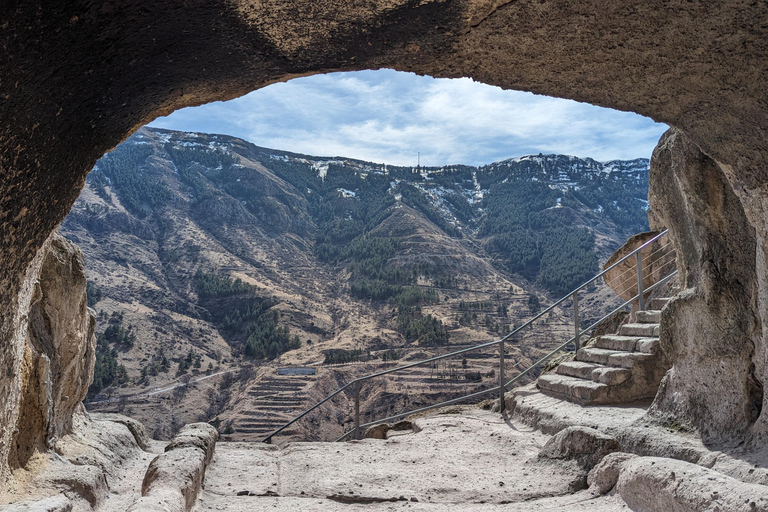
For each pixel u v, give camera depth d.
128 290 157.75
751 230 4.01
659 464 3.32
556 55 3.04
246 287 171.12
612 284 10.52
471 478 4.57
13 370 2.79
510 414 7.02
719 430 4.14
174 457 4.02
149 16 2.33
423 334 142.00
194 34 2.57
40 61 2.15
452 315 163.88
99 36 2.29
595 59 3.04
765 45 2.67
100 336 124.00
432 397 94.69
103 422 5.73
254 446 6.00
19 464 3.43
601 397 6.14
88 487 3.56
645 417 4.90
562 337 138.75
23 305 2.79
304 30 2.74
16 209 2.40
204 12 2.44
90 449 4.54
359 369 119.62
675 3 2.55
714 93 3.07
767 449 3.63
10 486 3.10
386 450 5.56
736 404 4.05
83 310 4.85
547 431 5.88
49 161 2.52
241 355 134.75
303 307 168.12
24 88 2.16
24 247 2.59
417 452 5.43
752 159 3.34
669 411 4.73
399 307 169.75
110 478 4.42
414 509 3.80
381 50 2.99
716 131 3.36
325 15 2.66
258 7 2.52
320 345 140.75
